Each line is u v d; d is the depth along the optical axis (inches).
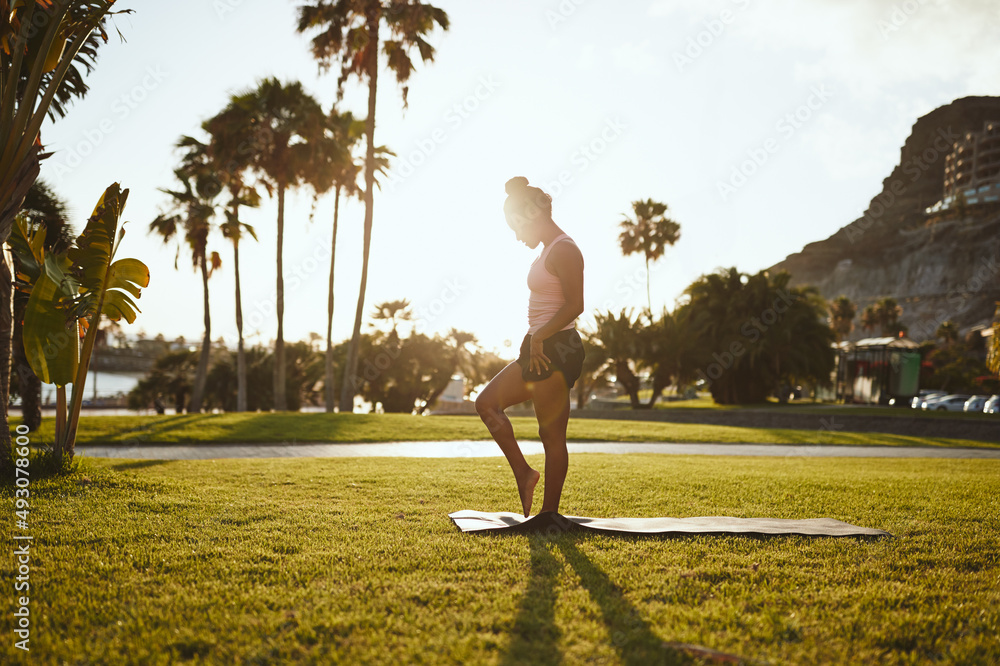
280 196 933.2
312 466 310.5
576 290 141.9
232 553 126.5
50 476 228.7
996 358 1139.9
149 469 286.2
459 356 1536.7
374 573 113.9
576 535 144.5
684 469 317.1
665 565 121.2
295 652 80.0
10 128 217.3
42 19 230.4
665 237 1550.2
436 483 246.4
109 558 122.3
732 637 85.7
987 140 5728.3
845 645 84.4
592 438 605.6
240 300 1047.0
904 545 139.3
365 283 872.9
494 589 105.5
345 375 873.5
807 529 152.2
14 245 255.9
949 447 610.9
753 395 1590.8
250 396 1700.3
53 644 81.0
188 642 82.2
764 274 1519.4
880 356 1439.5
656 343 1414.9
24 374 513.0
